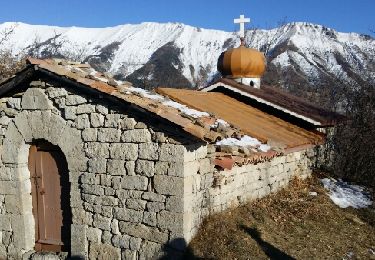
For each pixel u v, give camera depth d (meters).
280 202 10.24
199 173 7.78
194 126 7.10
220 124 8.89
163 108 7.62
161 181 7.44
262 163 10.05
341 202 11.29
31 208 9.01
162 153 7.41
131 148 7.69
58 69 8.04
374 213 10.98
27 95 8.59
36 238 9.04
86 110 8.07
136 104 7.38
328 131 13.87
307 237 8.79
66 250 8.74
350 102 15.01
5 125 8.85
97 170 8.02
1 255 9.08
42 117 8.48
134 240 7.75
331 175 13.40
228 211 8.77
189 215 7.46
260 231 8.38
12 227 8.95
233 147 7.88
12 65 17.08
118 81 8.79
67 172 8.66
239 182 9.19
